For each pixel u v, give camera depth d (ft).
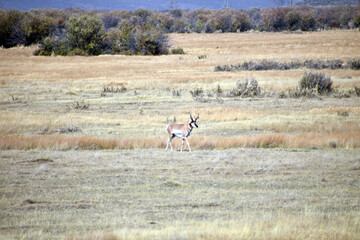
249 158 164.04
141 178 136.67
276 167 150.00
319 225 91.97
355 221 95.20
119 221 96.43
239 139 193.88
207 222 92.58
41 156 164.66
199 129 225.15
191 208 107.96
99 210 105.81
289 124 233.55
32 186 126.11
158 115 264.52
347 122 237.25
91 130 225.56
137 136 212.02
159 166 151.64
